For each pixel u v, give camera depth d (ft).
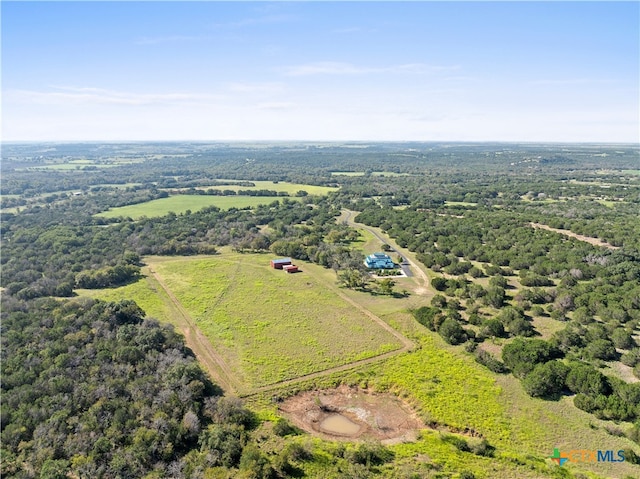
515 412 198.70
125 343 245.65
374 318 301.43
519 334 266.57
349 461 168.96
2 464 166.30
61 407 193.77
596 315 284.20
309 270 413.59
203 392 213.66
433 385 221.05
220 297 344.69
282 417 201.98
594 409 194.70
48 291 338.54
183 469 165.07
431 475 160.56
